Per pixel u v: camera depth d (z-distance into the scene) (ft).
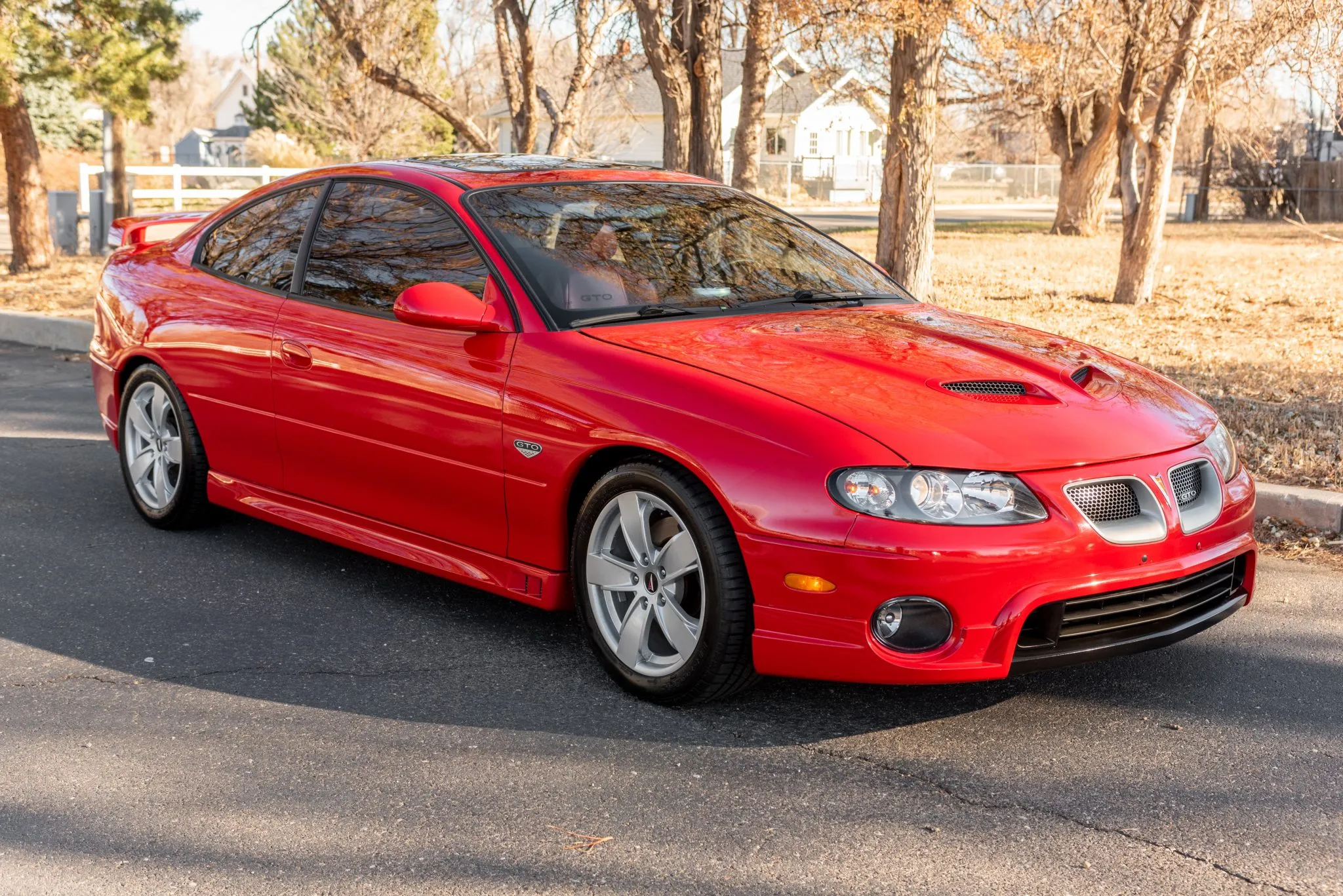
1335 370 30.55
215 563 17.28
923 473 11.10
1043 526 11.17
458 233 14.70
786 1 34.42
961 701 12.86
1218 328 39.37
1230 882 9.51
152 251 19.62
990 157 195.31
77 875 9.64
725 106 166.20
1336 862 9.80
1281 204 116.47
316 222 16.58
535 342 13.41
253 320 16.47
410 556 14.90
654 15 38.19
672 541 12.35
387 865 9.78
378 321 14.97
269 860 9.85
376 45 57.67
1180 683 13.37
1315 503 18.56
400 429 14.53
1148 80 45.03
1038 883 9.50
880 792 10.95
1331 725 12.36
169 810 10.64
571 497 13.28
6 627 14.94
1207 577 12.50
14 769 11.37
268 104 151.43
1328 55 38.14
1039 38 49.39
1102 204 92.38
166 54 52.85
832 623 11.26
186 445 17.83
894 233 37.68
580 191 15.80
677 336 13.34
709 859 9.86
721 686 12.23
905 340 13.65
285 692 13.10
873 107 46.65
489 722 12.39
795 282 15.60
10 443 24.31
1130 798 10.85
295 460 16.14
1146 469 11.87
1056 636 11.39
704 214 16.24
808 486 11.26
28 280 50.60
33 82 50.90
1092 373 13.46
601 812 10.61
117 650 14.25
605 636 13.06
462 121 59.00
